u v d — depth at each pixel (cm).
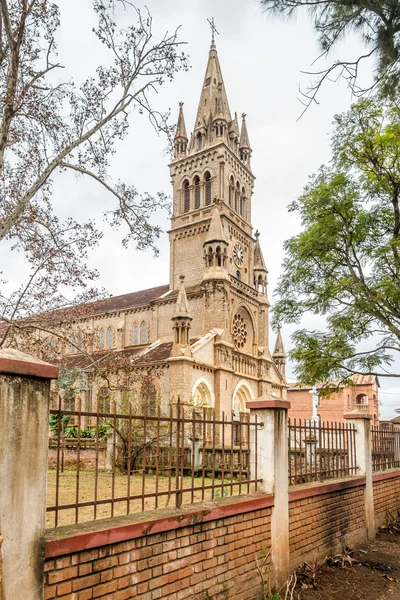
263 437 845
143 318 4388
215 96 4838
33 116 1360
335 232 1564
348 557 970
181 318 3450
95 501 547
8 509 430
